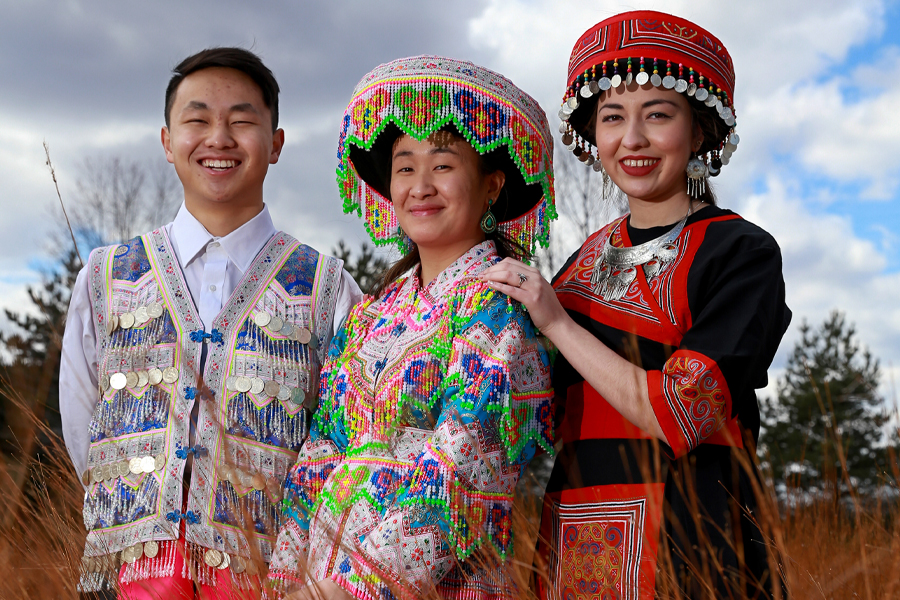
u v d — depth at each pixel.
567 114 2.25
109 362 2.34
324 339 2.46
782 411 14.17
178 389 2.29
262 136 2.46
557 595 1.96
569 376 2.09
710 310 1.86
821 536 2.56
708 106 2.09
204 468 2.22
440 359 1.98
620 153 2.09
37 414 2.46
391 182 2.17
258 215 2.52
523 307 2.00
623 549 1.86
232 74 2.44
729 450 1.93
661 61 2.03
